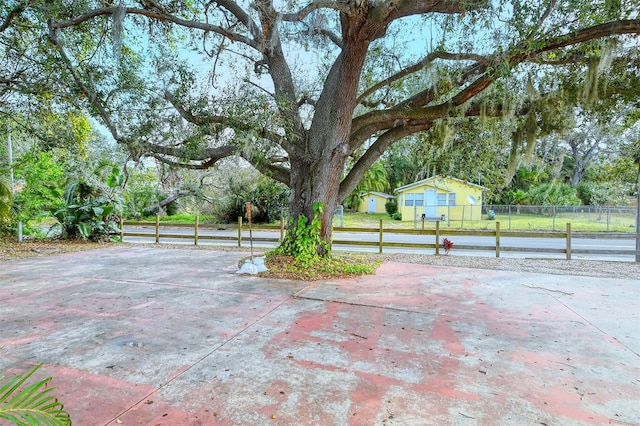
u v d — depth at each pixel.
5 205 8.63
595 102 5.32
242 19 6.36
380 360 2.83
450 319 3.82
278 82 6.69
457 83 6.04
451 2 4.82
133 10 5.77
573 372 2.64
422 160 8.62
